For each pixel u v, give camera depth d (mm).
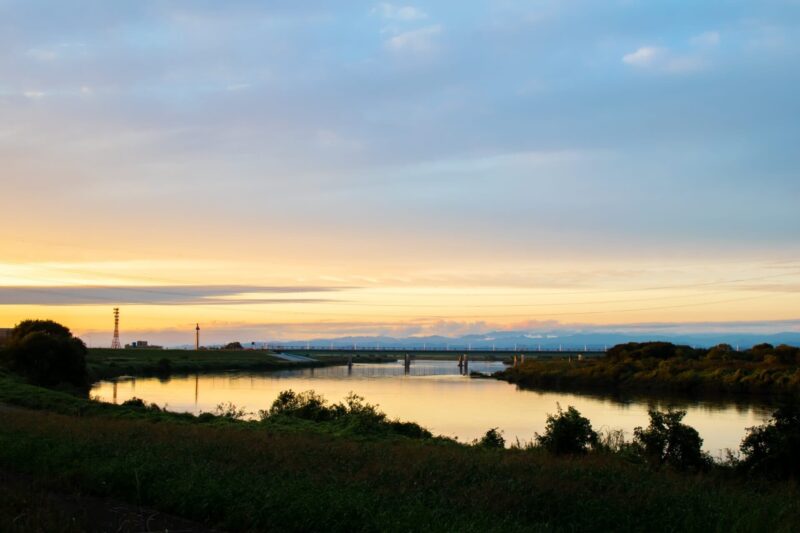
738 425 53031
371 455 20094
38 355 70875
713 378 88250
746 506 14719
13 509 11570
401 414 59219
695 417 59625
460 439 41812
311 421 36969
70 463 16016
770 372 87375
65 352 73625
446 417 56938
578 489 15367
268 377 133500
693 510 13695
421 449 23391
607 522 12930
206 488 13242
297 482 14211
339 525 11531
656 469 22766
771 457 22344
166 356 164125
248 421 35688
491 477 16562
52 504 12469
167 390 88188
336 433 31781
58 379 72062
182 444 19578
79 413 36125
